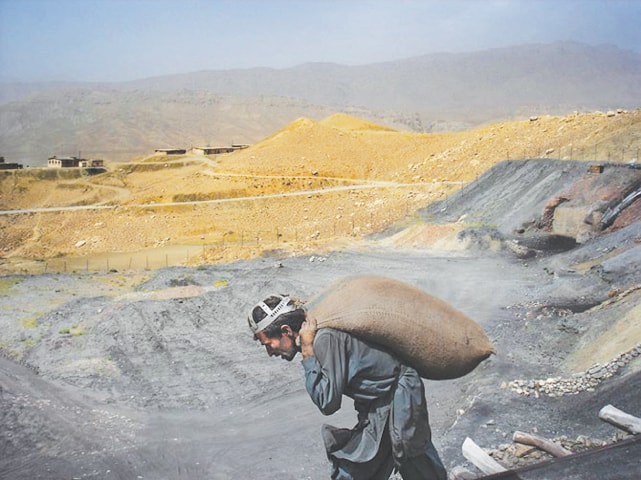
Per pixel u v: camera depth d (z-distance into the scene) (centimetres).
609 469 611
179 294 3177
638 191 3441
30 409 1938
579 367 1557
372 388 408
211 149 15062
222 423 1800
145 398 2017
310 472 1416
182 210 8544
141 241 7500
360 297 411
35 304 3166
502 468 780
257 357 2325
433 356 404
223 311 2847
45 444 1708
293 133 11006
